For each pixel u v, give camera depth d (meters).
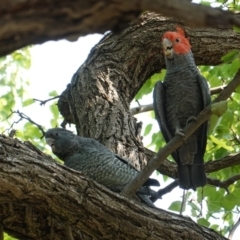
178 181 8.91
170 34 9.98
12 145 6.43
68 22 3.00
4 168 6.16
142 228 6.96
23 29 2.95
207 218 10.78
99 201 6.73
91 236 7.21
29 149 6.56
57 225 7.25
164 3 2.94
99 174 8.27
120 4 2.96
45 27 2.98
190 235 7.20
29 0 2.90
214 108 6.43
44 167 6.44
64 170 6.61
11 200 6.46
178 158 9.08
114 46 11.63
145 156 10.07
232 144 11.83
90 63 11.46
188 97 9.66
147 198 7.70
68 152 8.88
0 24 2.90
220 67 12.23
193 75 9.76
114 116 10.22
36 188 6.32
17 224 7.18
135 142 9.92
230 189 11.79
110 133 9.84
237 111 12.40
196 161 9.04
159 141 13.17
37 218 7.11
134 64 11.48
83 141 8.95
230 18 2.96
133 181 7.17
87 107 10.51
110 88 10.81
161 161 7.23
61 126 11.74
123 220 6.88
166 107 9.84
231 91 6.89
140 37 11.62
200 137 9.02
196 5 2.96
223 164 10.12
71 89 11.22
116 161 8.41
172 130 9.87
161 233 7.05
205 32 11.45
